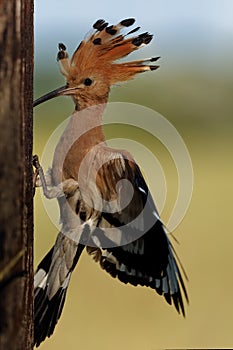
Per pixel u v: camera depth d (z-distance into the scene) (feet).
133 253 30.30
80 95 30.94
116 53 30.86
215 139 107.65
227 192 85.76
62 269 30.19
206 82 115.03
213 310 55.26
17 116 21.75
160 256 29.99
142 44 30.83
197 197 83.46
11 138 21.66
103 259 30.60
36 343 29.32
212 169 94.58
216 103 112.68
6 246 21.62
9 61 21.53
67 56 31.22
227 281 60.08
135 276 30.60
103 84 30.91
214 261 64.69
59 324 51.65
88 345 49.73
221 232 71.67
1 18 21.42
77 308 53.93
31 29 23.75
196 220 75.41
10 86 21.58
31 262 24.49
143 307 53.88
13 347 22.03
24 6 22.25
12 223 21.77
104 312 53.11
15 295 22.06
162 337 50.16
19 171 21.94
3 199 21.53
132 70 30.99
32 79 24.29
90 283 58.08
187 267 63.36
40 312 29.48
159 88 107.96
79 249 30.22
